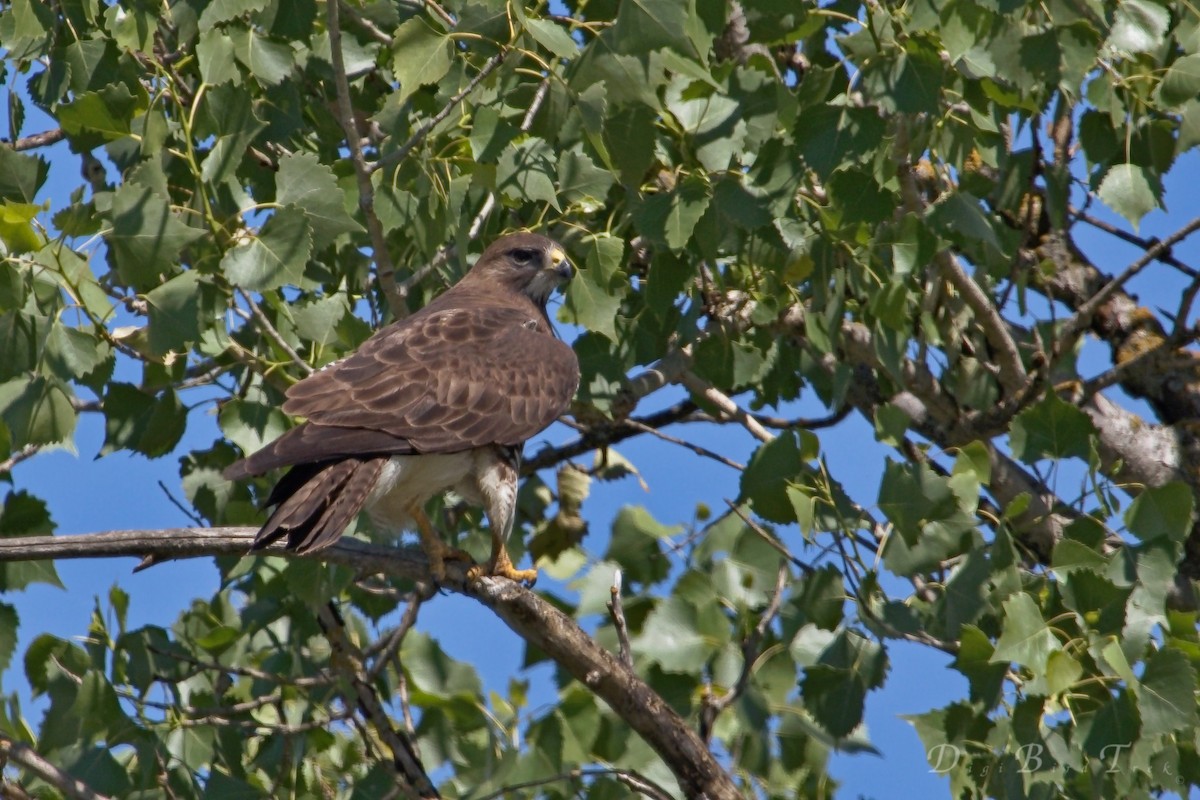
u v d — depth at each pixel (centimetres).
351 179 1145
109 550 950
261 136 1138
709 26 1007
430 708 1219
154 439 1102
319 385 1067
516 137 1067
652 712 984
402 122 1073
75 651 1109
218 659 1222
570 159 1078
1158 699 959
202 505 1162
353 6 1185
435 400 1090
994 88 1127
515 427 1120
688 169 1121
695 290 1178
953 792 1030
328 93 1217
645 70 1016
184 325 997
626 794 1128
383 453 1045
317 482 1016
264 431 1088
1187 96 1081
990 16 1032
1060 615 1000
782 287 1224
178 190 1130
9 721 1082
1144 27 1080
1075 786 1029
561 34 977
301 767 1166
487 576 1071
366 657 1195
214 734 1170
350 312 1167
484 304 1227
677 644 1179
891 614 1061
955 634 1033
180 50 1109
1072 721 981
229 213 1054
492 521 1124
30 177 1023
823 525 1072
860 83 1116
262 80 1084
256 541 938
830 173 1045
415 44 1001
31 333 995
